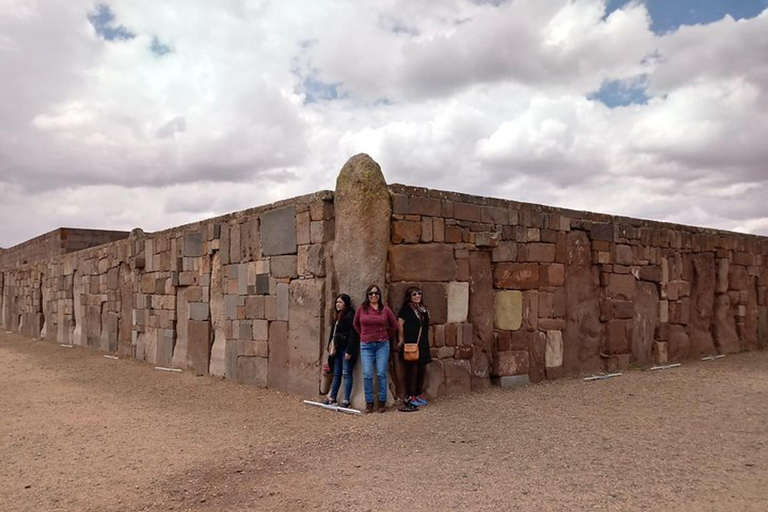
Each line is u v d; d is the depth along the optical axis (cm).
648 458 621
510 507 493
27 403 1018
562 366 1176
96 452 701
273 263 1073
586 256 1241
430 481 562
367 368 864
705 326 1538
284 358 1041
